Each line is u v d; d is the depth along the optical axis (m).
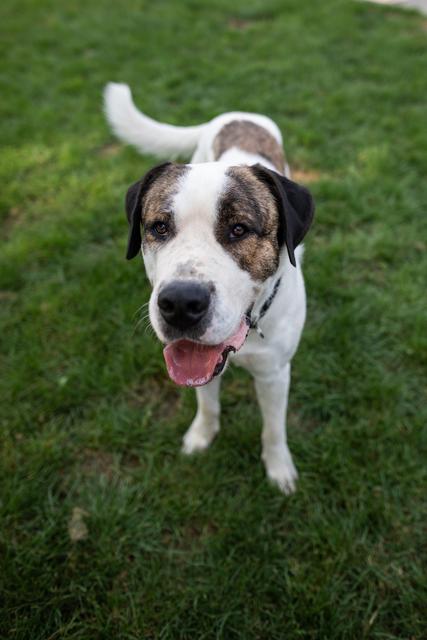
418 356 0.97
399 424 0.88
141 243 0.70
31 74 2.05
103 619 0.68
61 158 1.53
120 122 1.09
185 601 0.69
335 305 1.09
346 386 0.94
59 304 1.09
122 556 0.74
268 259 0.62
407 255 1.18
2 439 0.88
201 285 0.53
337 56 2.10
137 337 1.03
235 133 0.99
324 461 0.83
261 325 0.67
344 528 0.75
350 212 1.28
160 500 0.80
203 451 0.87
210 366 0.59
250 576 0.71
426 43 2.16
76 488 0.83
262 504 0.79
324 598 0.68
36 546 0.74
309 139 1.54
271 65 2.01
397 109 1.72
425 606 0.68
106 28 2.41
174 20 2.49
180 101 1.82
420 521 0.77
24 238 1.26
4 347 1.03
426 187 1.37
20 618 0.67
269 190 0.65
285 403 0.77
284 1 2.64
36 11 2.64
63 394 0.93
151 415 0.92
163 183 0.64
